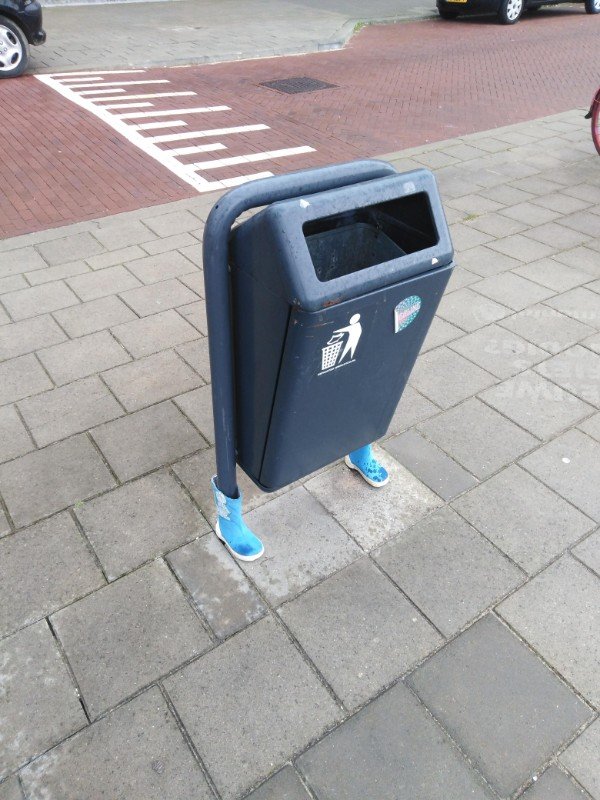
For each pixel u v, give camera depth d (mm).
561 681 2293
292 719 2160
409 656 2354
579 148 7406
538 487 3061
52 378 3639
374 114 8758
